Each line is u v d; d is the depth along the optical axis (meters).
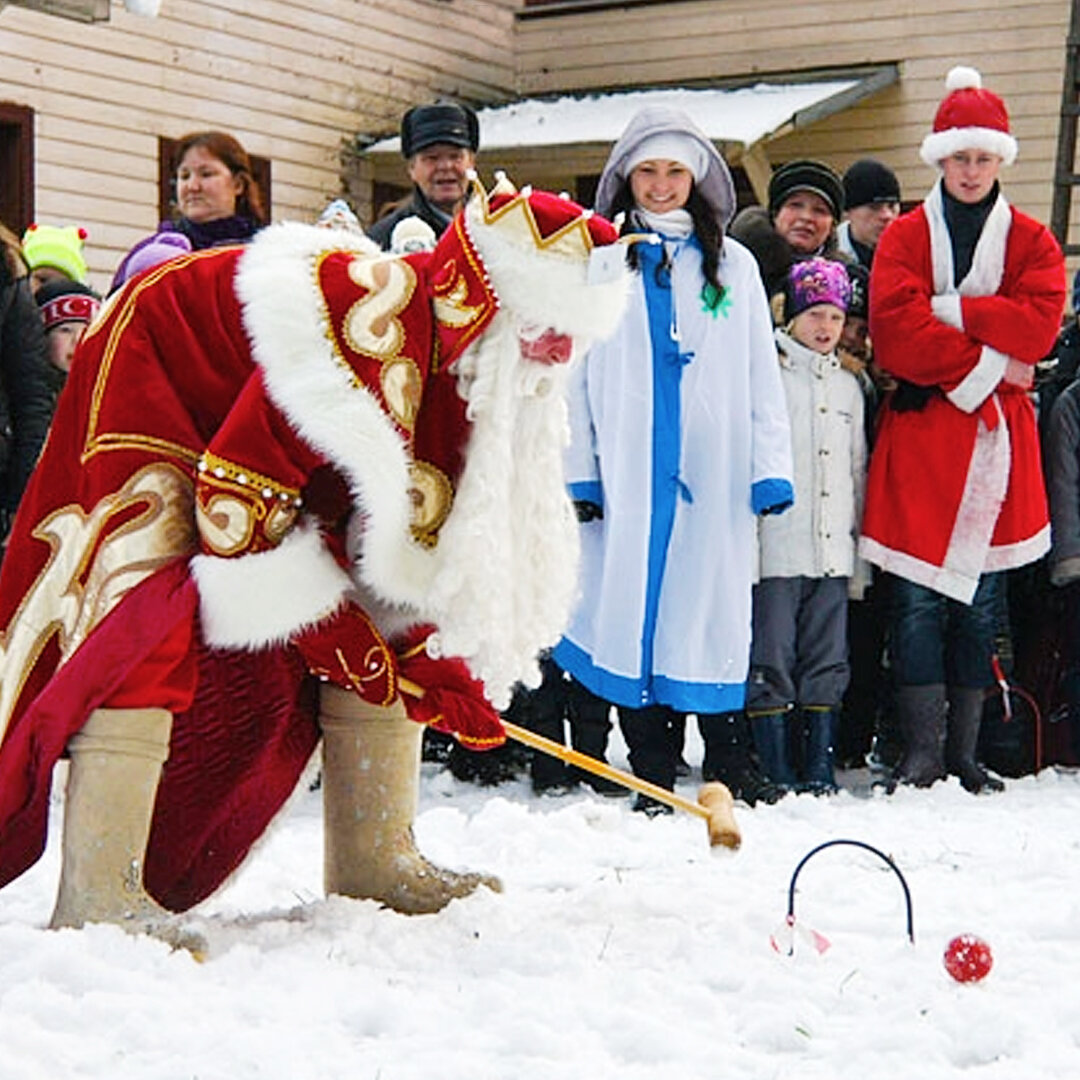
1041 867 5.37
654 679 7.05
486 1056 3.55
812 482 7.54
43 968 3.83
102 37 13.98
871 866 5.48
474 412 4.27
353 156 16.38
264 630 4.16
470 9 17.69
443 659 4.43
